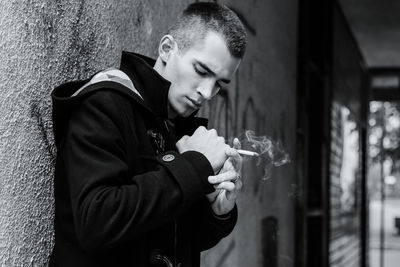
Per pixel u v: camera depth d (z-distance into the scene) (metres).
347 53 7.94
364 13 7.59
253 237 3.80
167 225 1.50
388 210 32.19
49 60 1.69
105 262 1.38
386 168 18.61
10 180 1.53
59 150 1.42
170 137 1.53
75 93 1.45
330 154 6.39
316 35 6.10
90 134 1.32
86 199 1.27
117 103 1.38
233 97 3.42
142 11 2.35
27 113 1.59
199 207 1.62
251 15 3.74
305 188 5.11
